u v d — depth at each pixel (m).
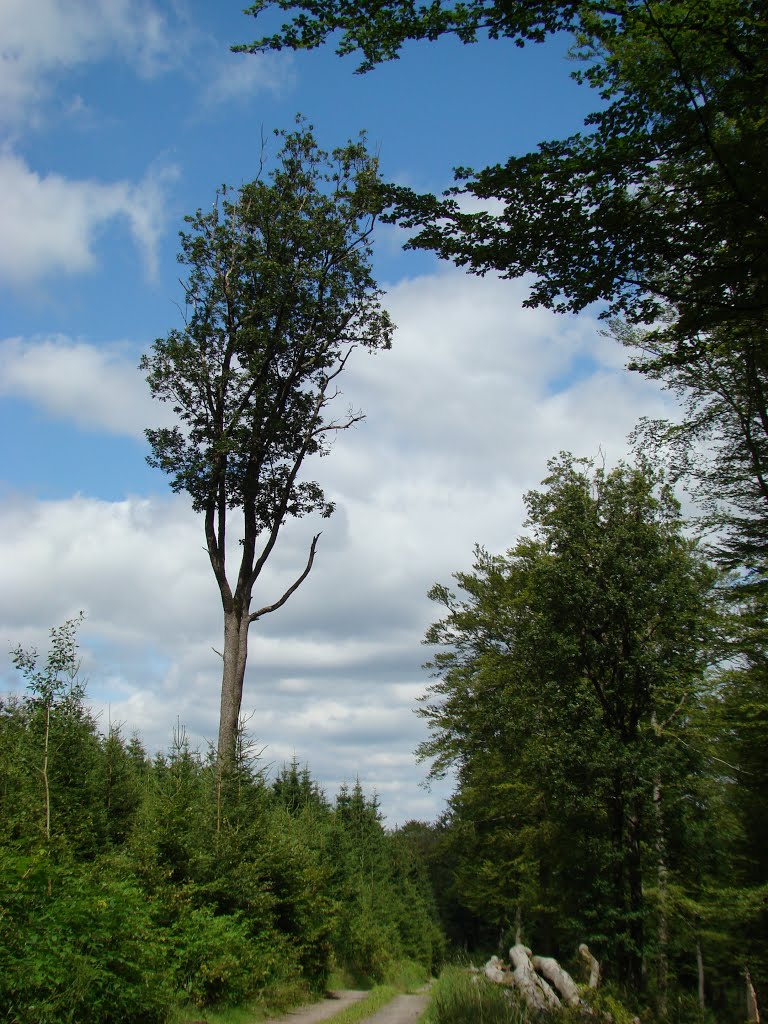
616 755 17.84
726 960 25.17
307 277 24.05
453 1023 12.70
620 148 7.33
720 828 21.34
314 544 24.55
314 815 33.19
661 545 19.47
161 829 15.59
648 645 19.31
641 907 17.98
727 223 7.57
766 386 18.50
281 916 20.05
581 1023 12.62
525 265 8.34
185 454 23.72
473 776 29.08
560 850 19.41
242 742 19.23
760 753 20.06
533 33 7.45
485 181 7.72
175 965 12.73
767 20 7.03
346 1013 15.97
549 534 20.06
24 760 15.77
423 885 64.62
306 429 24.88
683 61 7.40
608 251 8.04
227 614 23.02
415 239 8.44
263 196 24.00
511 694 23.97
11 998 8.23
